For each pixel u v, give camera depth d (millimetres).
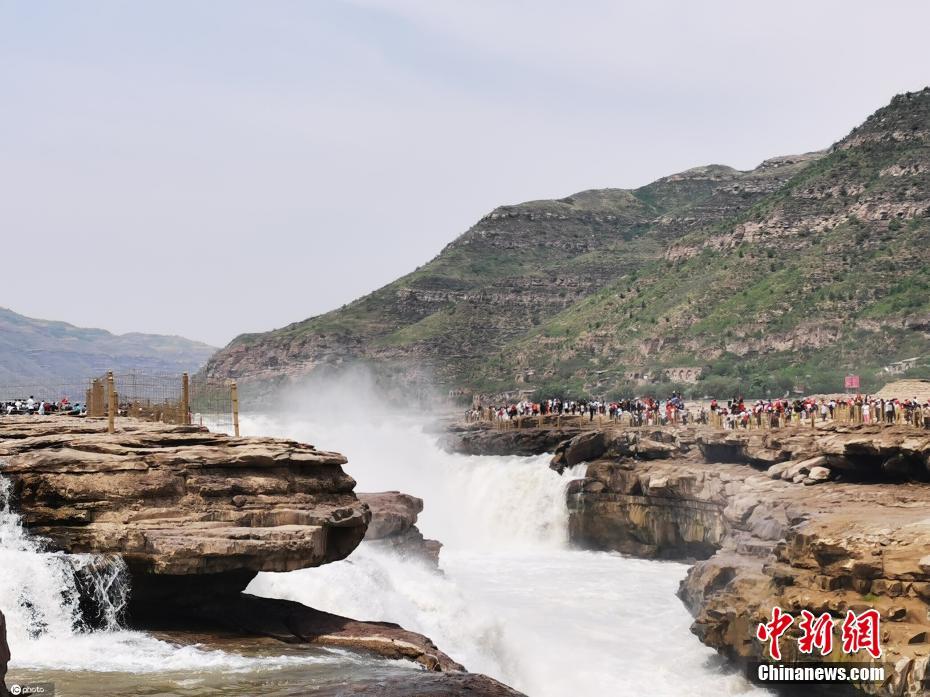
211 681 36719
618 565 95750
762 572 58406
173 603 45375
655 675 59250
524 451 122875
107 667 38062
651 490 97312
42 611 41469
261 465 47000
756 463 90750
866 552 50844
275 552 44094
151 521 44719
